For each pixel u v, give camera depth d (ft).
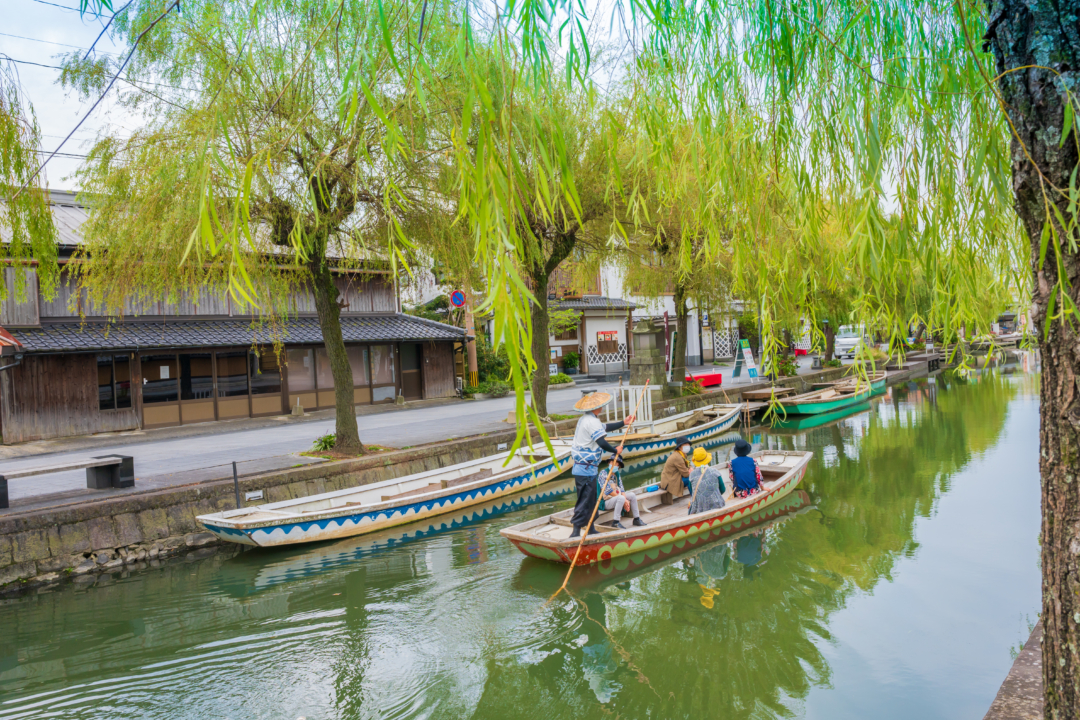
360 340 62.80
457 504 30.86
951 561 22.31
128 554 25.12
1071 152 4.95
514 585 21.57
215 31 23.49
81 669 16.62
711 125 8.15
